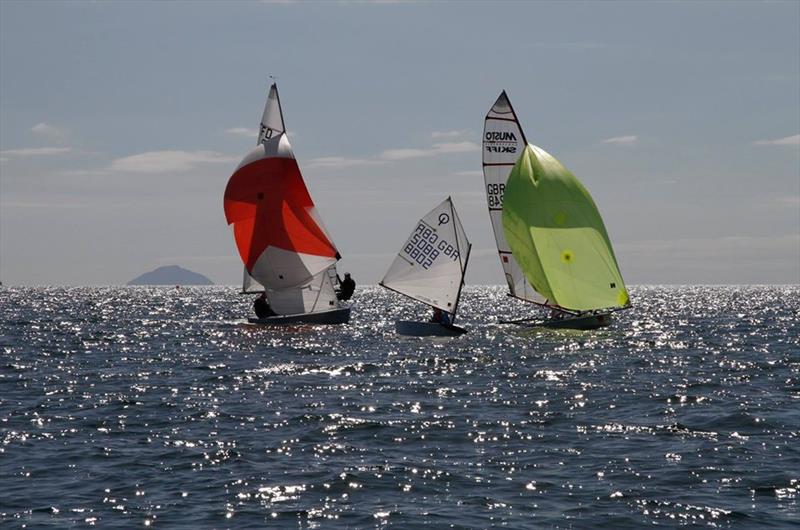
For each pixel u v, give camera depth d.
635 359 185.88
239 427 108.00
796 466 86.00
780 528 68.50
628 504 74.38
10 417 115.31
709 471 84.44
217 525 69.81
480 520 70.62
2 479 82.75
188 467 87.31
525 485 80.31
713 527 68.94
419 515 71.81
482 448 95.44
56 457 91.56
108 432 105.12
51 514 72.31
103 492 78.56
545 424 108.88
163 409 121.62
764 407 120.00
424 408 121.88
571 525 69.38
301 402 127.75
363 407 122.56
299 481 81.88
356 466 87.44
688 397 130.00
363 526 69.31
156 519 71.19
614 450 93.81
